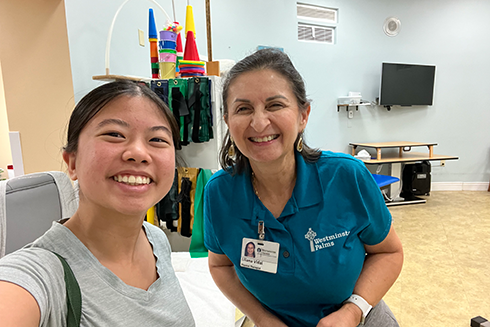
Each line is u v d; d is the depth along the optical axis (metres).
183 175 2.15
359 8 5.01
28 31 2.04
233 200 0.97
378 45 5.16
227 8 4.20
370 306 0.93
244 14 4.34
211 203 1.00
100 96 0.56
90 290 0.55
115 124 0.55
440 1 5.11
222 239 0.98
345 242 0.91
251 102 0.79
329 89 5.05
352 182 0.91
